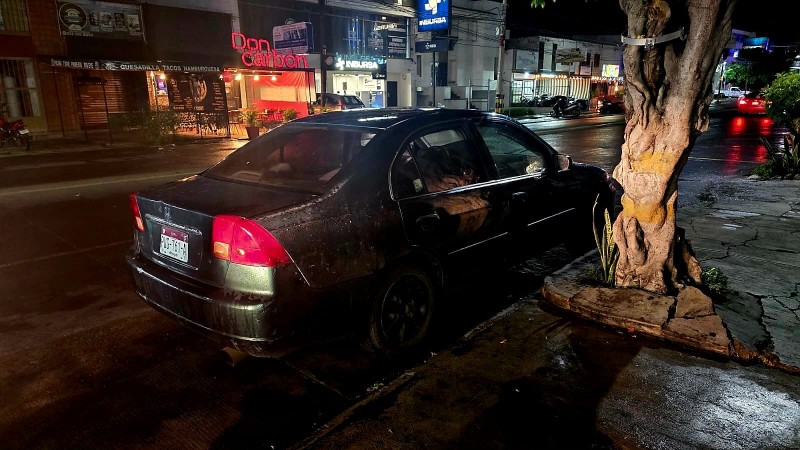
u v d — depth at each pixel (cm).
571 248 536
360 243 293
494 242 386
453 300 436
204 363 337
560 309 374
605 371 294
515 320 359
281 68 2227
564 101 3192
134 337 372
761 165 1015
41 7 1773
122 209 767
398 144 333
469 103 3422
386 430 248
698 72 321
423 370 299
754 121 2483
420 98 3350
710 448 232
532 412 259
